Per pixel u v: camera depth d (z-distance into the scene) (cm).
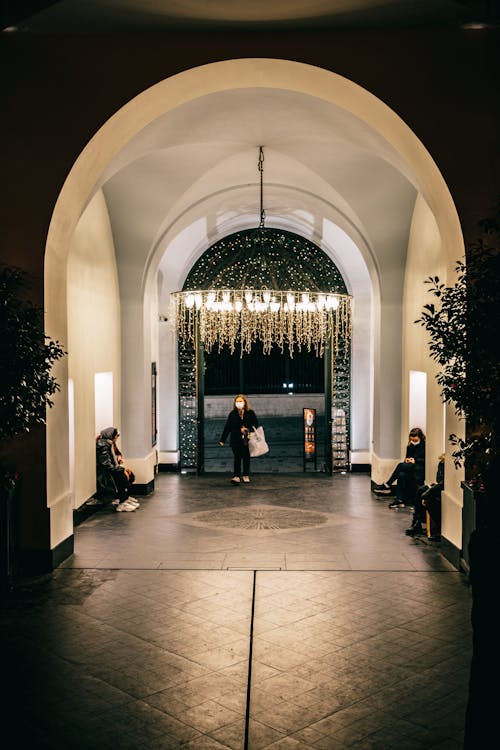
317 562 841
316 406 2477
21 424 635
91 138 768
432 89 761
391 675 533
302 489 1360
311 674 534
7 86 767
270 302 1422
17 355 617
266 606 686
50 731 451
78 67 764
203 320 1532
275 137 1048
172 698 496
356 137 957
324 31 758
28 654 574
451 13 732
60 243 819
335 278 1609
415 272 1177
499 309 571
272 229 1619
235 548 909
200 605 689
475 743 335
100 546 920
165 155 1088
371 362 1559
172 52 759
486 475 376
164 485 1411
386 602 697
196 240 1520
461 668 545
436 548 909
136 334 1299
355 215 1215
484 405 581
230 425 1427
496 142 761
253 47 756
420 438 1177
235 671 540
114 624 639
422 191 884
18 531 787
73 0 709
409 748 430
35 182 769
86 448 1127
